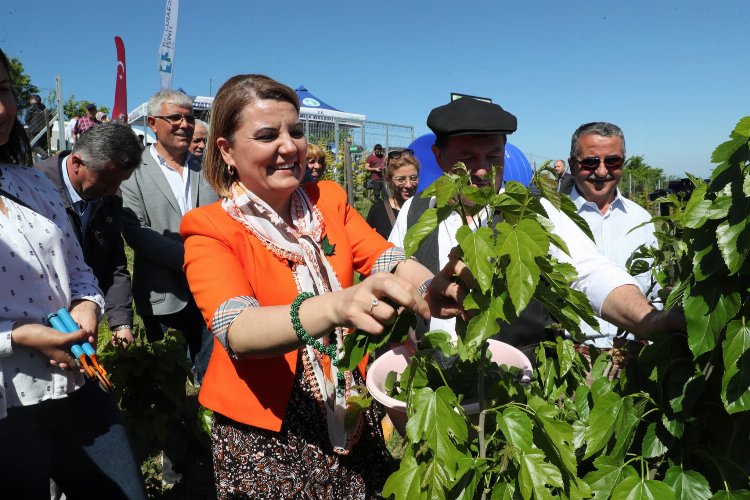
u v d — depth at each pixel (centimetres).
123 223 394
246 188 175
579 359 177
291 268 175
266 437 172
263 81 169
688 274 143
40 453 204
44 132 1525
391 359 177
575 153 330
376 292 121
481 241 121
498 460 140
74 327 198
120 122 314
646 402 153
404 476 138
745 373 129
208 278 160
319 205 193
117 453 221
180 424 388
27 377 195
